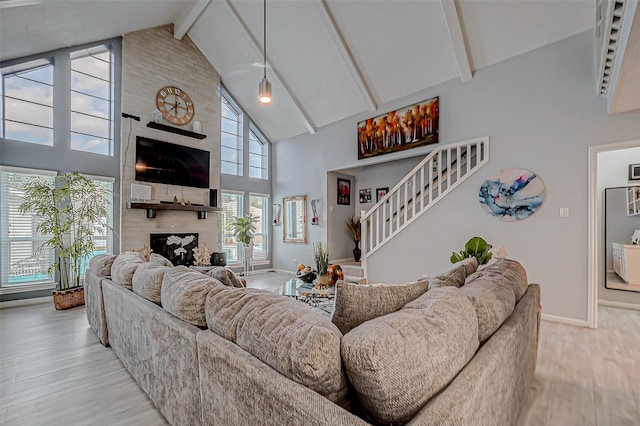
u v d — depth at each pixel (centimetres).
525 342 156
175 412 150
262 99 365
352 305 115
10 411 179
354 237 633
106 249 489
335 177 635
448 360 90
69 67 463
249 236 657
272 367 94
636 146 297
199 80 609
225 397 109
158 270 193
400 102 489
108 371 226
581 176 325
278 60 550
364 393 83
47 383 210
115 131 503
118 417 173
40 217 425
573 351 258
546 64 348
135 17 476
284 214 714
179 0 498
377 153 522
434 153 434
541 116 351
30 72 434
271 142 744
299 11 457
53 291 394
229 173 678
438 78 437
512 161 370
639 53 201
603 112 313
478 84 401
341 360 87
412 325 92
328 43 478
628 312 377
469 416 78
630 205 411
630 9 175
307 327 92
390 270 468
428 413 72
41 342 282
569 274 331
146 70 534
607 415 173
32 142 428
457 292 120
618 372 221
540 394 193
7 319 353
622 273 405
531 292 196
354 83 511
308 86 565
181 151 569
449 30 372
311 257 648
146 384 185
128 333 208
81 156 468
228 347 110
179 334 141
